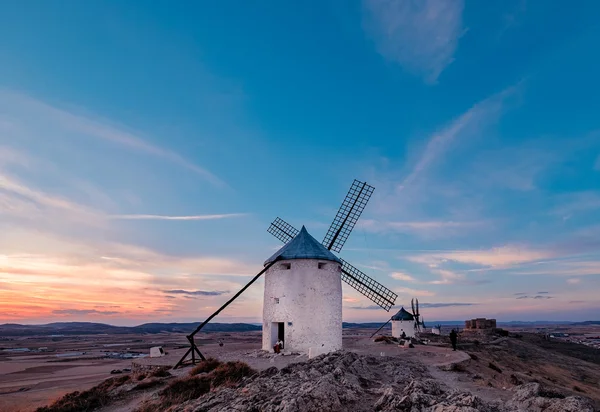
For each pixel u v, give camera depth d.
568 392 25.59
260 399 11.49
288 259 25.61
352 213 35.09
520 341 69.88
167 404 15.21
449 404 9.93
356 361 17.55
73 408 16.61
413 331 53.41
